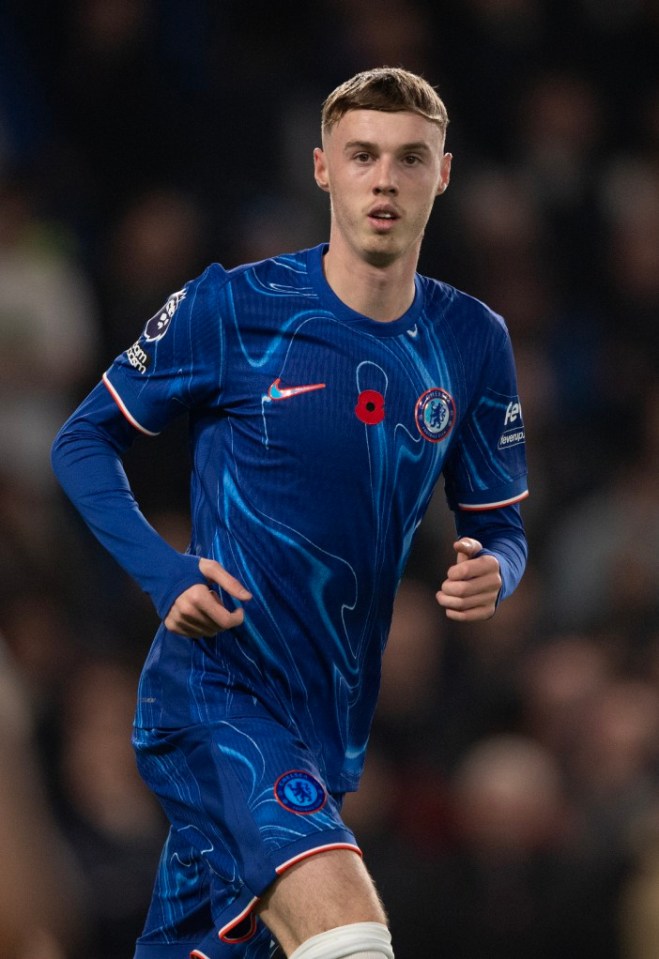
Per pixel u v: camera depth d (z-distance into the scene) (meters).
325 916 9.89
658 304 32.41
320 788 10.64
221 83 31.55
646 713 22.94
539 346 31.08
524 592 26.02
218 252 28.78
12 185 28.67
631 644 25.67
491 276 31.00
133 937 19.56
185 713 11.11
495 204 31.67
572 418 30.86
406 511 11.36
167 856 11.94
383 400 11.13
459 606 11.07
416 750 23.19
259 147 30.80
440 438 11.42
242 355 11.21
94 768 21.16
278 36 33.09
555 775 21.53
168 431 26.39
